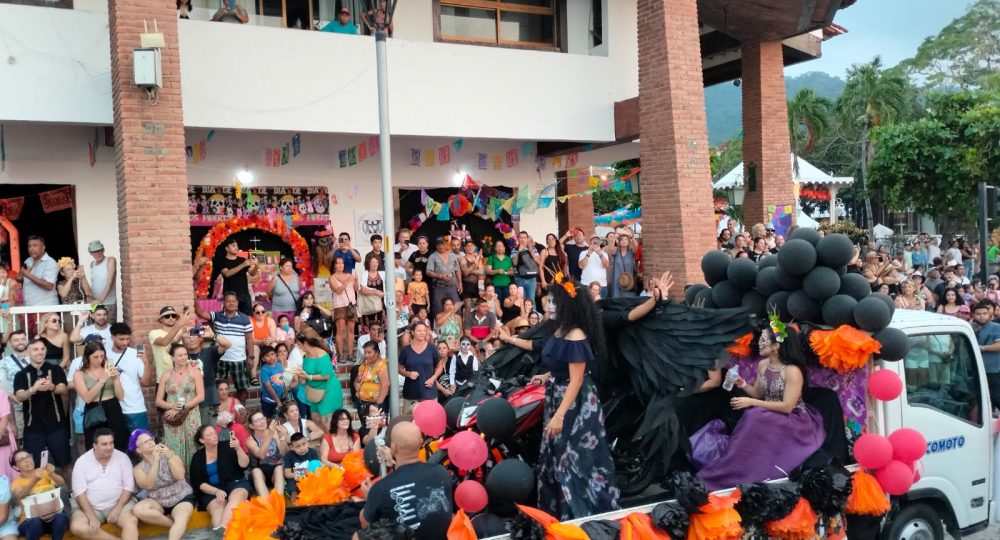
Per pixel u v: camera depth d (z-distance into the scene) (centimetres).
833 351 534
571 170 1609
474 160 1481
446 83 1230
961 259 2148
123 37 894
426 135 1221
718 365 494
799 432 534
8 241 1166
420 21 1313
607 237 1328
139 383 836
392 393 799
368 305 1148
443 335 1122
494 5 1380
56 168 1169
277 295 1167
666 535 454
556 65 1312
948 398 622
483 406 500
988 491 645
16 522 702
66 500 783
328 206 1370
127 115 892
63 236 1216
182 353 823
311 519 494
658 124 1219
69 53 986
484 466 537
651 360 521
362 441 905
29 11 969
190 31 1068
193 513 766
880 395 541
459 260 1269
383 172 809
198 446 819
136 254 891
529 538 428
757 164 1540
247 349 1020
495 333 1079
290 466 810
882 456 526
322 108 1146
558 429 467
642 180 1259
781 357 543
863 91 4138
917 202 2723
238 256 1200
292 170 1339
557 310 474
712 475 515
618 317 535
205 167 1273
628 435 561
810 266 544
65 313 952
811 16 1380
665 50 1192
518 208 1414
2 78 960
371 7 805
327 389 937
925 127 2644
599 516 454
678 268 1198
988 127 2512
